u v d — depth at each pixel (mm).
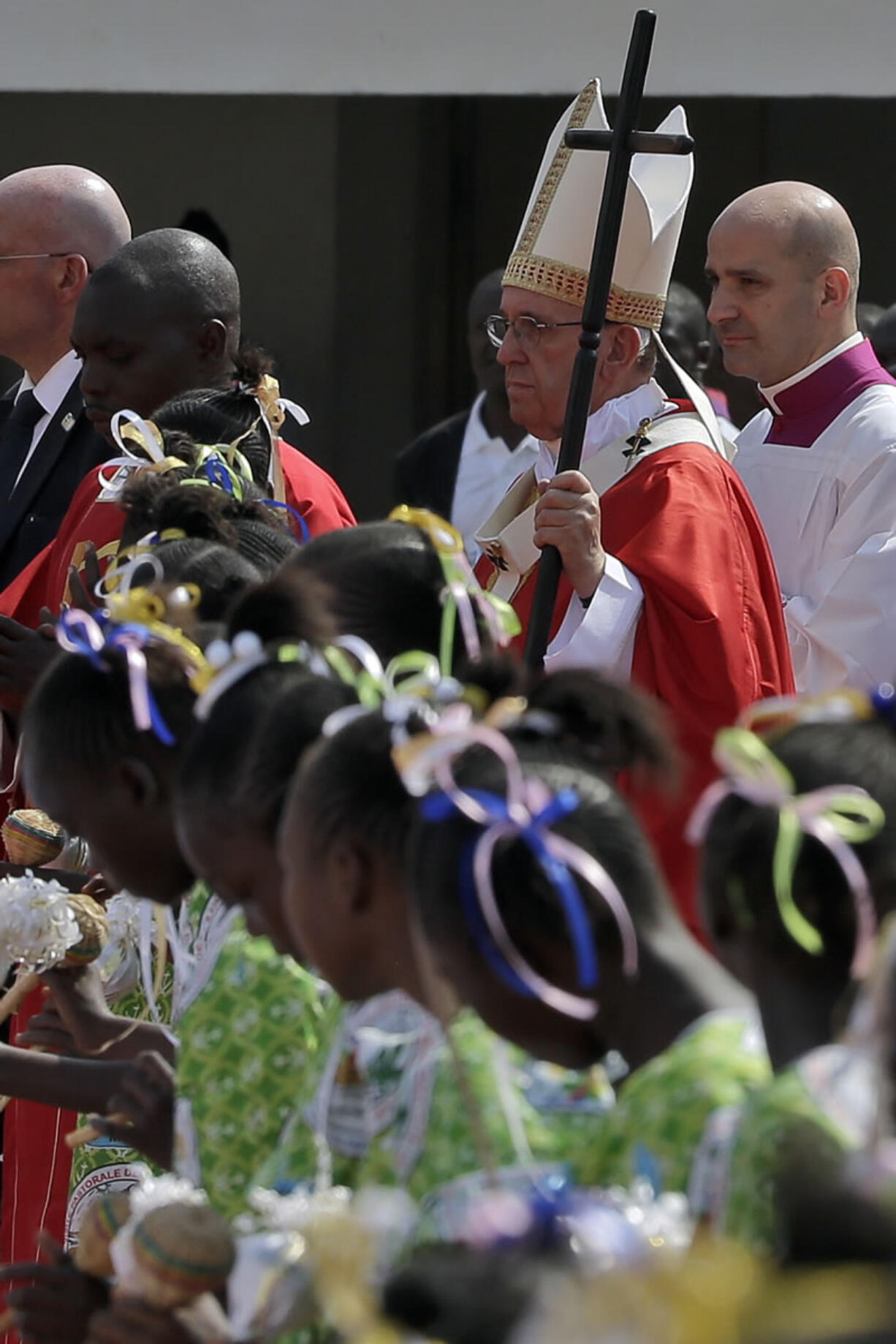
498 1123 7188
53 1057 10172
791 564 17547
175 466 12750
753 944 6598
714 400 22156
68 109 32250
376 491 32719
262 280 32562
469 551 19703
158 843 9344
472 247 32281
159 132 32250
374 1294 6078
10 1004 11031
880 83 20906
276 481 14516
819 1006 6520
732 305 17766
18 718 14633
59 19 21938
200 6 21797
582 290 14711
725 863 6621
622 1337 4746
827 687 16719
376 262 32375
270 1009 8828
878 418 17406
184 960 10062
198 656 9289
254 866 8367
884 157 30688
